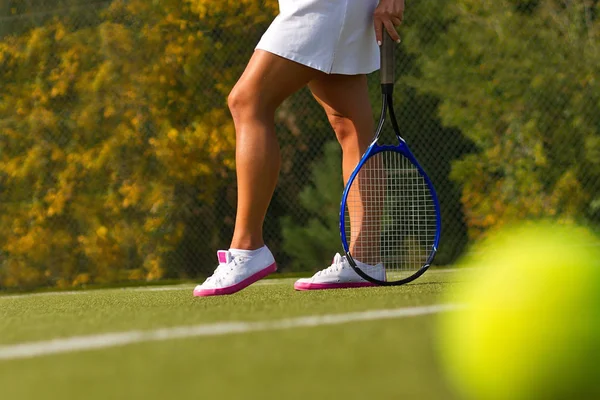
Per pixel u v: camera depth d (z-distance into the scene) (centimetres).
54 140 1373
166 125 1341
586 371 154
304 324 299
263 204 502
